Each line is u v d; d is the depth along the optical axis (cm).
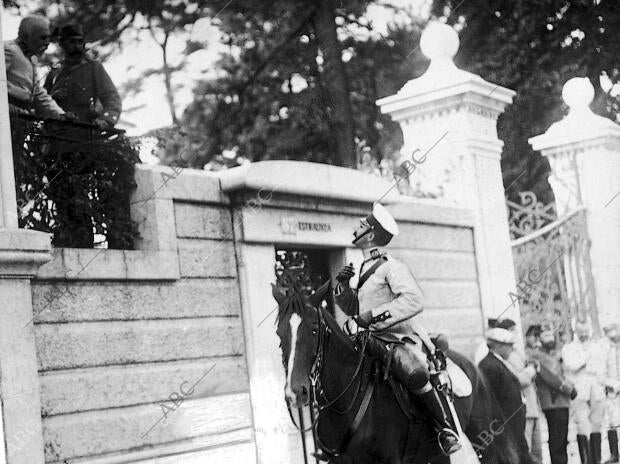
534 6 1641
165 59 1369
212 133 1411
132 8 1330
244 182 944
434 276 1202
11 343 736
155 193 887
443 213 1220
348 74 1534
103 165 873
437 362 781
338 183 1046
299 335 689
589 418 1195
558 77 1648
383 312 748
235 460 917
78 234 856
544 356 1165
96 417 813
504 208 1293
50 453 774
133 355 852
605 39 1670
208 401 910
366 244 785
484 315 1262
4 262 731
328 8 1506
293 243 1006
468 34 1619
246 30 1458
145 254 868
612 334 1327
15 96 819
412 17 1575
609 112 1673
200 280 924
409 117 1295
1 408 727
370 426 726
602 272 1361
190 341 905
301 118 1493
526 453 1066
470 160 1265
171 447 867
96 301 828
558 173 1417
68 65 888
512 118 1625
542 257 1346
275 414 958
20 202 809
